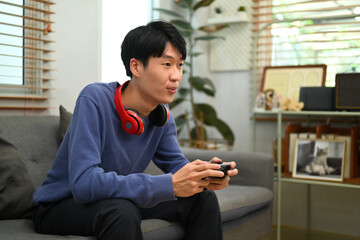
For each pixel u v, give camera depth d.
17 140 1.73
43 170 1.77
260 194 2.15
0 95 1.98
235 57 3.38
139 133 1.25
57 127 1.92
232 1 3.36
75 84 2.34
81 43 2.37
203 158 2.33
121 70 2.79
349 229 2.91
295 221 3.12
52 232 1.25
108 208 1.10
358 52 2.85
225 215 1.80
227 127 3.13
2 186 1.46
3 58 2.04
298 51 3.08
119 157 1.29
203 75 3.46
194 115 3.12
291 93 2.94
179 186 1.17
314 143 2.65
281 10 3.14
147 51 1.20
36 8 2.12
